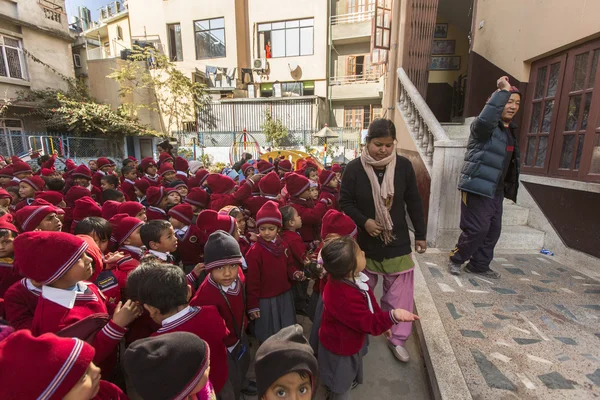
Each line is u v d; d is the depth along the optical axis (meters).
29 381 0.89
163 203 4.26
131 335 2.08
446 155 4.30
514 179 3.52
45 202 3.22
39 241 1.51
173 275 1.58
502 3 5.59
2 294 2.33
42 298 1.57
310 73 19.75
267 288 2.58
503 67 5.54
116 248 2.96
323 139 17.84
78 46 19.33
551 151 4.42
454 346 2.39
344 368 1.97
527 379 2.05
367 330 1.77
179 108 19.00
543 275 3.57
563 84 4.23
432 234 4.49
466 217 3.48
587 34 3.72
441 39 10.76
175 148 17.92
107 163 7.13
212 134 18.75
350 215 2.57
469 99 6.75
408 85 5.90
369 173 2.46
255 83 20.41
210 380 1.67
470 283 3.41
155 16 20.44
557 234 4.15
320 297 2.45
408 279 2.57
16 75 13.38
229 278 2.01
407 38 6.54
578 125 3.97
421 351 2.70
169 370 1.07
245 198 4.05
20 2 13.20
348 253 1.81
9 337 0.94
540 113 4.71
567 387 1.98
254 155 17.41
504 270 3.72
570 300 3.02
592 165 3.75
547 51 4.42
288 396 1.13
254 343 2.95
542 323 2.66
